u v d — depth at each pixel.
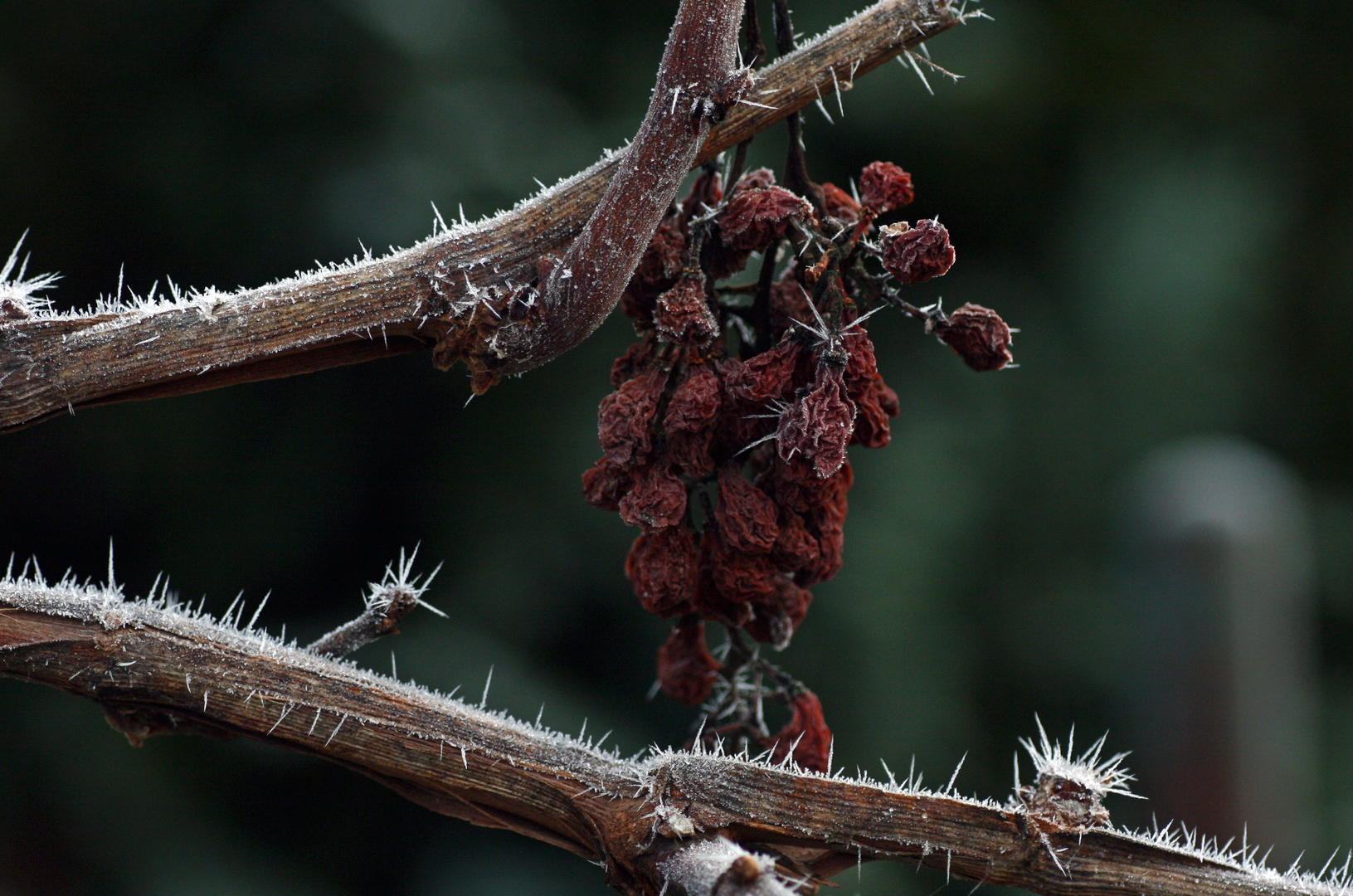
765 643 0.89
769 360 0.86
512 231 0.85
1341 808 2.32
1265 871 0.85
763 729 0.89
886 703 2.07
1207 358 2.63
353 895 1.89
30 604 0.84
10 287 0.85
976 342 0.87
